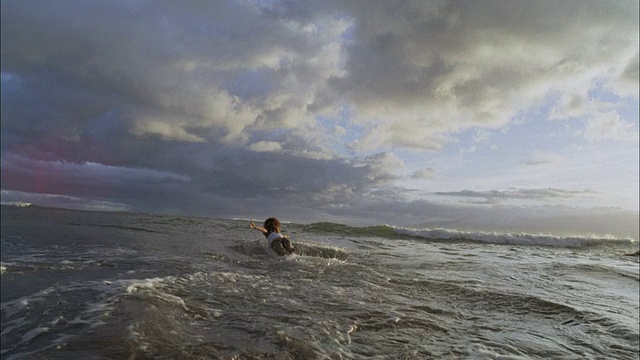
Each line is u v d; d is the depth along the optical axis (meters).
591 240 16.06
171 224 13.22
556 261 9.20
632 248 14.54
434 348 2.68
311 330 2.79
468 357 2.57
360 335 2.82
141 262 5.42
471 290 4.77
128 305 3.02
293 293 3.92
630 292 5.70
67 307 3.04
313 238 11.69
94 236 8.59
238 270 5.21
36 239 7.80
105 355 2.12
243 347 2.36
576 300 4.75
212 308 3.13
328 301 3.70
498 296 4.56
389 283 4.91
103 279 4.21
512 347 2.87
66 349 2.20
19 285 3.84
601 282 6.45
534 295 4.76
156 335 2.43
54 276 4.33
